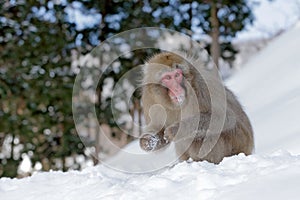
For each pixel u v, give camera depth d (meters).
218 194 2.53
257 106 9.05
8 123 9.55
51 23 9.70
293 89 8.84
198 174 3.01
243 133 4.59
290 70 10.06
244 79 11.77
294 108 7.26
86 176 3.86
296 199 2.21
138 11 9.91
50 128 9.68
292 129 6.32
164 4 9.92
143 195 2.83
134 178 3.64
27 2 9.62
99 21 9.90
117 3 9.90
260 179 2.57
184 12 10.02
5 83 9.52
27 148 9.69
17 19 9.62
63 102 9.59
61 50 9.71
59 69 9.64
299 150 5.20
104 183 3.44
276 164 2.89
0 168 9.75
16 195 3.53
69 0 9.72
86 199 3.12
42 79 9.55
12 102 9.59
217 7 10.09
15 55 9.57
